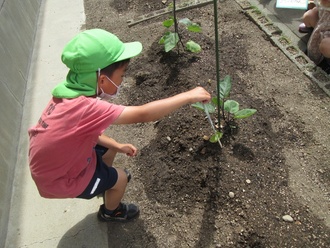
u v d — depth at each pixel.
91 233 1.78
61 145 1.31
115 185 1.59
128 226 1.78
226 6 3.08
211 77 2.39
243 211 1.72
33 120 2.41
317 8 2.45
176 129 2.09
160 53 2.67
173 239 1.69
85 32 1.33
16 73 2.55
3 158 2.01
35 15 3.32
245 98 2.26
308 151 1.96
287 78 2.38
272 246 1.59
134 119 1.31
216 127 2.05
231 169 1.87
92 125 1.27
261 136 2.03
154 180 1.92
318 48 2.43
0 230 1.79
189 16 3.02
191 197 1.82
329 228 1.63
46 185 1.42
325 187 1.80
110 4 3.42
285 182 1.82
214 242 1.64
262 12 2.97
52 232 1.81
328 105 2.18
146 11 3.23
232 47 2.65
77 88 1.32
